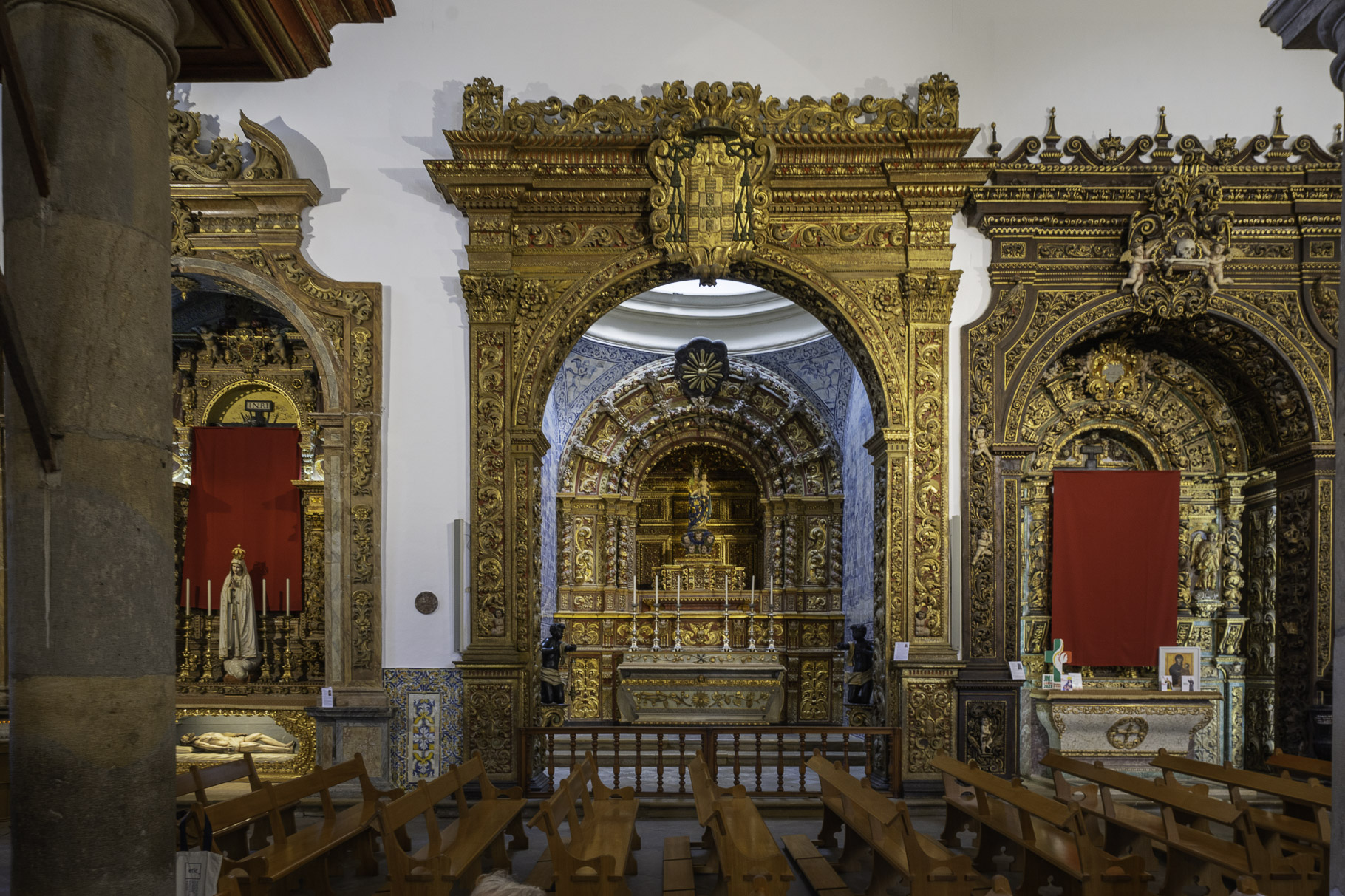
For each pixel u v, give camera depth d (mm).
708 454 19312
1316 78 11859
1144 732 11914
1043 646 12773
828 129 11477
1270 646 12414
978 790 8578
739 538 19219
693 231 11453
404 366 11703
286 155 11578
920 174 11414
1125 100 11859
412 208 11828
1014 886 8086
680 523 19391
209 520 13453
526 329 11727
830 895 7773
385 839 6664
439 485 11602
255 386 13805
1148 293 11656
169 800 4258
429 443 11633
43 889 3898
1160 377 13047
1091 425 13086
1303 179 11523
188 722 12844
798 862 8672
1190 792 8172
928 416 11578
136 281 4152
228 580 13117
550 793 11180
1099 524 12617
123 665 4035
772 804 10805
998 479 11602
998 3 11938
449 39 11945
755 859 6871
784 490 17875
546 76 11898
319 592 13352
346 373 11617
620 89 11906
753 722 16125
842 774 8641
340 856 8656
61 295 3965
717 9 11930
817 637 17469
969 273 11852
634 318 17500
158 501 4242
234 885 5309
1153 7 11906
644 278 12000
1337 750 4039
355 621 11430
